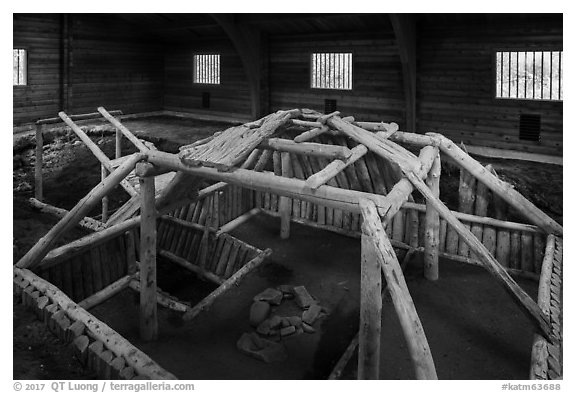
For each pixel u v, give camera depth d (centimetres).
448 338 605
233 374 566
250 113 1920
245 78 1908
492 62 1273
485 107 1307
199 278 943
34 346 519
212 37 1964
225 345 643
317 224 998
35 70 1712
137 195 895
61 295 571
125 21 1991
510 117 1269
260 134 593
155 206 639
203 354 618
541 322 518
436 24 1348
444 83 1371
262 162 934
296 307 731
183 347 638
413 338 382
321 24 1555
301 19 1492
